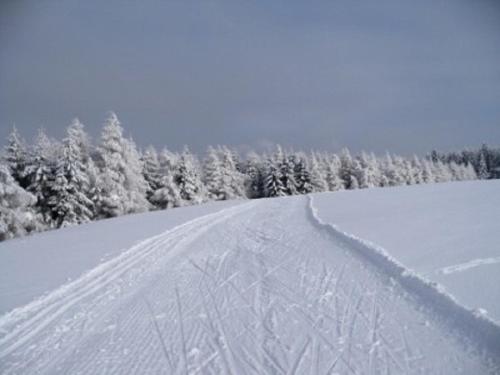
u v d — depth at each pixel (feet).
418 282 17.42
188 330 15.83
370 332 13.88
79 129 106.73
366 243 25.88
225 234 38.73
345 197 70.49
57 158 95.20
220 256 28.73
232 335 14.92
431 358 11.83
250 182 199.00
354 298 17.21
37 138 95.50
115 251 34.14
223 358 13.23
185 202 126.93
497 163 301.43
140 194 105.70
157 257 30.55
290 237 33.55
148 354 14.12
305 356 12.75
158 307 18.95
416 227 31.14
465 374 10.87
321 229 35.73
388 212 42.50
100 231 52.16
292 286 19.84
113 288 22.94
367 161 205.77
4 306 20.97
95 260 31.01
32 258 35.37
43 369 13.85
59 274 27.27
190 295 20.25
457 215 35.55
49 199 91.50
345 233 30.66
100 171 99.60
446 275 18.02
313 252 26.81
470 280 17.02
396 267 19.92
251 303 18.10
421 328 13.70
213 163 156.35
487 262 19.36
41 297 21.85
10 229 73.15
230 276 23.02
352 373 11.51
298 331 14.62
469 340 12.41
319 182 184.03
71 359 14.39
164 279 23.85
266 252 28.48
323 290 18.70
